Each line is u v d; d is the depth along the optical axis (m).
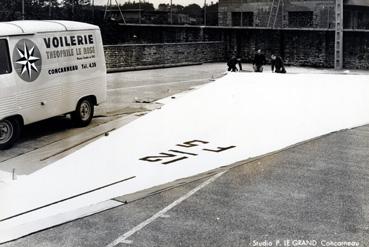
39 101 12.01
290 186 8.44
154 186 8.60
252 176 9.06
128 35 34.62
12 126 11.36
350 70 30.09
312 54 32.78
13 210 7.54
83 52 13.62
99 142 11.89
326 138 12.06
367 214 7.12
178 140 12.05
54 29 12.55
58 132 13.10
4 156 10.75
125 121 14.35
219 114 15.19
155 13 38.88
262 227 6.71
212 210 7.38
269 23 36.78
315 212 7.22
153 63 31.28
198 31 37.41
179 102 17.45
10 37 11.16
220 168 9.67
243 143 11.73
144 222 6.99
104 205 7.70
